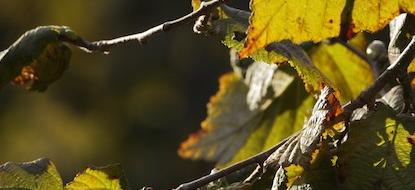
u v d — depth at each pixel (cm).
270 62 136
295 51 137
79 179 139
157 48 663
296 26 126
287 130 173
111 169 139
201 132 186
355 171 131
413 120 133
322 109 132
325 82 135
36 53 142
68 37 142
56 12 735
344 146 132
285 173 132
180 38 650
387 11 128
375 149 131
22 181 138
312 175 131
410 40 138
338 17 127
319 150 132
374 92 134
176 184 615
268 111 173
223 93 185
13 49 142
